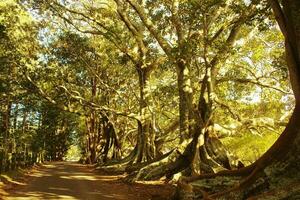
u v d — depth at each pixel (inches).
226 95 1450.5
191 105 979.9
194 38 877.2
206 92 936.3
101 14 1339.8
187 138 980.6
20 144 1791.3
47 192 705.6
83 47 1512.1
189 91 1001.5
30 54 1358.3
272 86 1194.0
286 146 387.9
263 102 1466.5
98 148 2175.2
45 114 2126.0
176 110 1780.3
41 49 1440.7
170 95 1470.2
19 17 1214.9
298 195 334.3
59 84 1519.4
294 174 370.9
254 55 1234.0
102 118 2143.2
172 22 964.0
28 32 1332.4
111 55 1595.7
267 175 386.3
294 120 391.2
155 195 670.5
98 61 1676.9
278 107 1453.0
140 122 1354.6
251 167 481.7
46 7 1316.4
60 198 631.8
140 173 959.0
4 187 742.5
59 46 1502.2
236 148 1676.9
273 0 426.0
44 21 1446.9
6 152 1248.8
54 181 940.0
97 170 1481.3
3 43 1173.7
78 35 1485.0
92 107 1501.0
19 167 1360.7
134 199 649.6
